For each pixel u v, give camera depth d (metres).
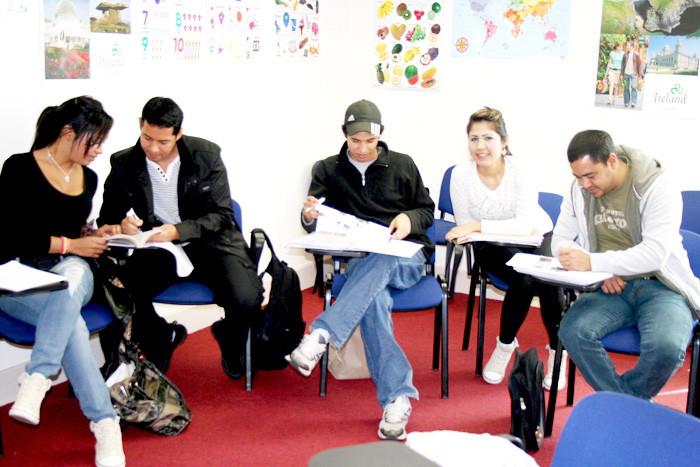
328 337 2.43
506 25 3.74
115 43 2.72
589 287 2.09
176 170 2.57
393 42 4.09
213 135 3.29
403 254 2.32
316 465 0.85
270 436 2.37
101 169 2.77
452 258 4.07
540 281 2.20
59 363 2.06
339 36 4.13
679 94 3.38
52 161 2.23
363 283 2.45
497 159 2.72
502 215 2.78
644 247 2.15
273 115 3.68
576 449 1.22
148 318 2.56
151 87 2.92
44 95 2.49
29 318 2.12
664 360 2.00
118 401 2.26
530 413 2.20
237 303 2.52
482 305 2.87
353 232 2.52
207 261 2.62
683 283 2.15
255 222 3.67
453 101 3.98
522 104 3.79
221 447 2.28
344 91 4.29
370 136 2.61
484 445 1.30
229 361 2.76
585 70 3.59
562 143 3.72
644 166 2.22
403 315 3.66
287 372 2.93
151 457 2.20
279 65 3.66
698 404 2.20
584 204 2.37
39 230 2.23
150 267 2.53
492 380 2.83
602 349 2.16
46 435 2.33
